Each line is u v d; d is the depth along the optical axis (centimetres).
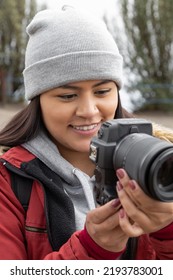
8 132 198
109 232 151
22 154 187
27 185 181
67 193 189
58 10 193
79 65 177
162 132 195
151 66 1163
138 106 1186
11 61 1331
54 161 186
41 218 177
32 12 1325
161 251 171
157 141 134
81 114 177
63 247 164
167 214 138
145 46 1159
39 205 178
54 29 183
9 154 186
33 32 190
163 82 1173
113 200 145
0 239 171
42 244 176
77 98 179
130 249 187
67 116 179
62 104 179
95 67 178
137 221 139
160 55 1161
